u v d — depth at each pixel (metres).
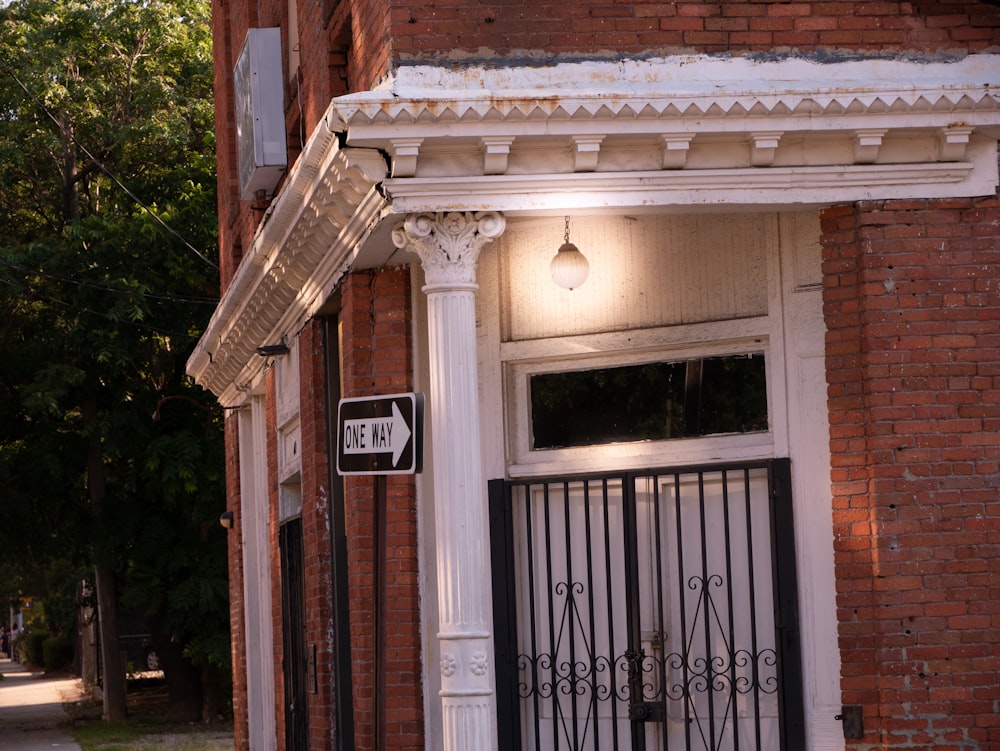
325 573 10.85
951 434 8.20
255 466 15.22
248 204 14.56
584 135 7.82
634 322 9.10
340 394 10.98
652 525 9.03
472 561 7.84
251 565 16.38
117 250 26.81
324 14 10.39
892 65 8.52
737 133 7.94
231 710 29.53
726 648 8.84
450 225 8.02
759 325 8.77
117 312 25.95
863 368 8.27
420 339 9.41
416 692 9.20
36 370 27.23
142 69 29.16
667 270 9.08
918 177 8.24
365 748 9.39
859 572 8.23
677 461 8.97
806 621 8.52
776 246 8.73
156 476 26.89
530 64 8.38
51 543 28.97
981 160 8.30
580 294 9.21
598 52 8.43
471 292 8.05
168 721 28.78
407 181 7.89
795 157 8.14
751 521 8.84
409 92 8.08
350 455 6.80
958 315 8.26
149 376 27.86
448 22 8.36
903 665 8.05
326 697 10.73
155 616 28.84
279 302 11.59
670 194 8.07
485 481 9.20
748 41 8.51
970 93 7.97
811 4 8.55
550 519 9.26
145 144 28.47
